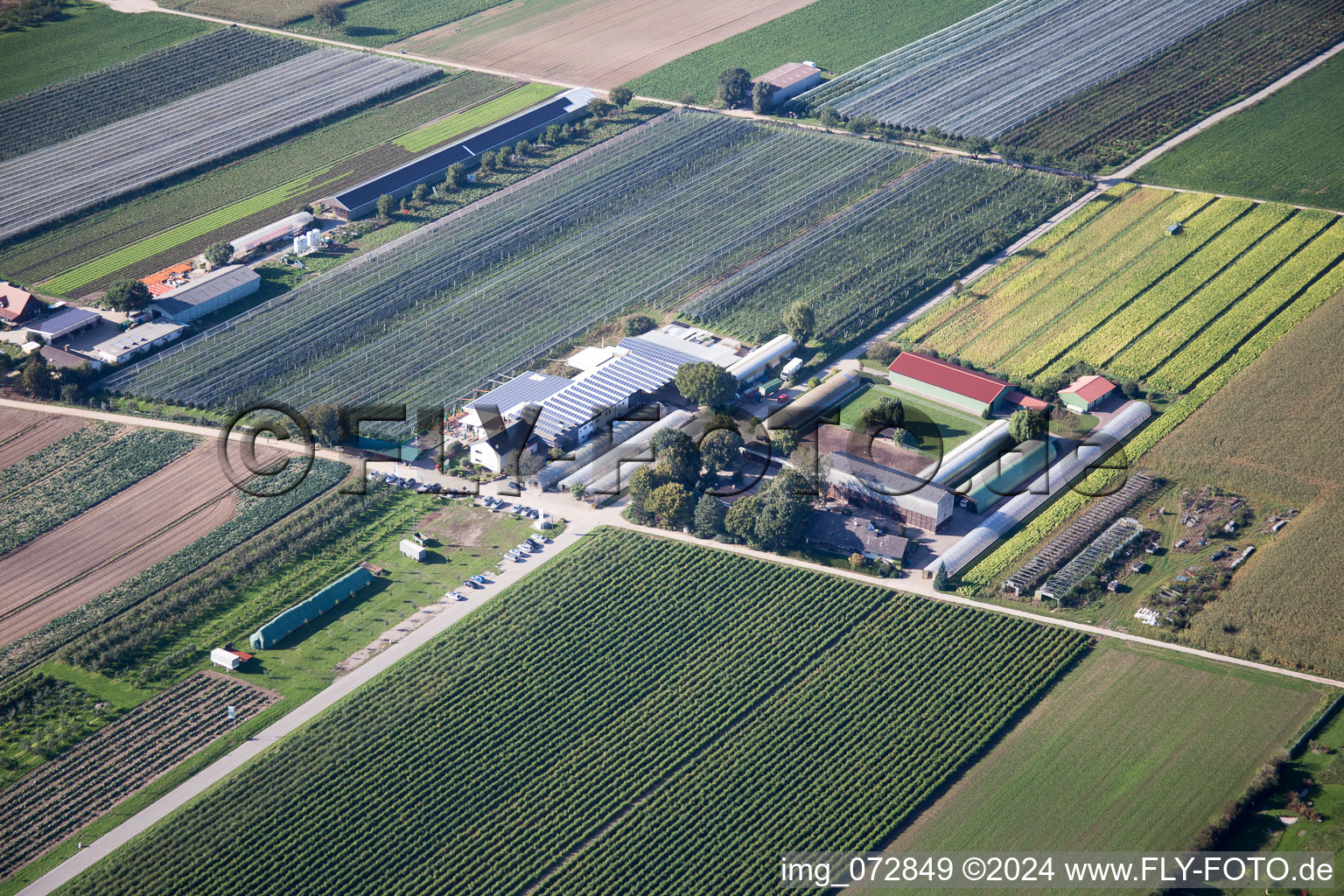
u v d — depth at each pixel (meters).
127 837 151.88
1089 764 159.75
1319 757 158.50
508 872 148.25
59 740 165.50
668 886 146.12
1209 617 182.00
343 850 150.50
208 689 173.62
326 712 169.00
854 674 174.62
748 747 163.88
